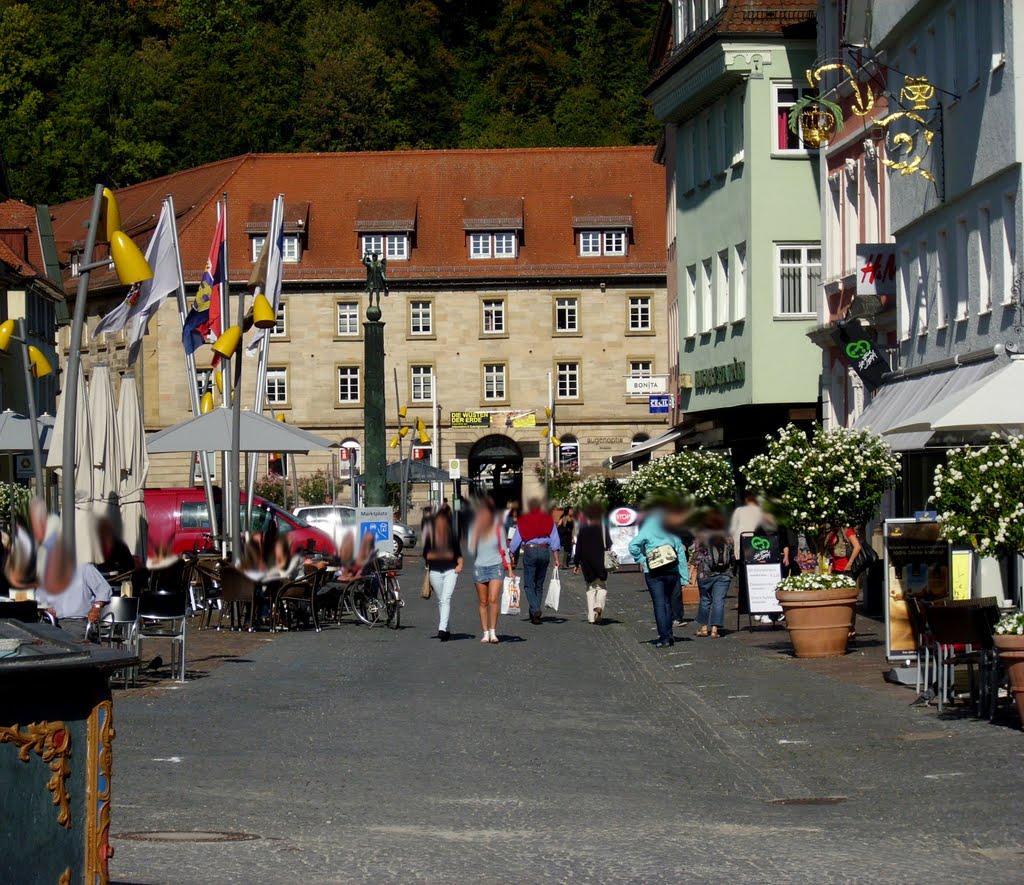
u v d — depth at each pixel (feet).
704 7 155.02
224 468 119.85
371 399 128.36
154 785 40.29
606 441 300.61
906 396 105.91
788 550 94.32
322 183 308.60
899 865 30.37
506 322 301.02
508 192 307.58
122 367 302.45
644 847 32.60
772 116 146.00
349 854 31.68
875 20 114.11
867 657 72.23
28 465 176.45
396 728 51.60
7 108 339.98
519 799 38.91
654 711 56.90
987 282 96.68
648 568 83.30
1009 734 47.47
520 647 82.94
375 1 378.53
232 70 355.56
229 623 97.14
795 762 45.01
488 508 85.92
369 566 98.17
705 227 161.17
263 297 100.68
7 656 21.67
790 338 146.61
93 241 70.69
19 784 21.42
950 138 101.14
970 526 51.29
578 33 365.61
